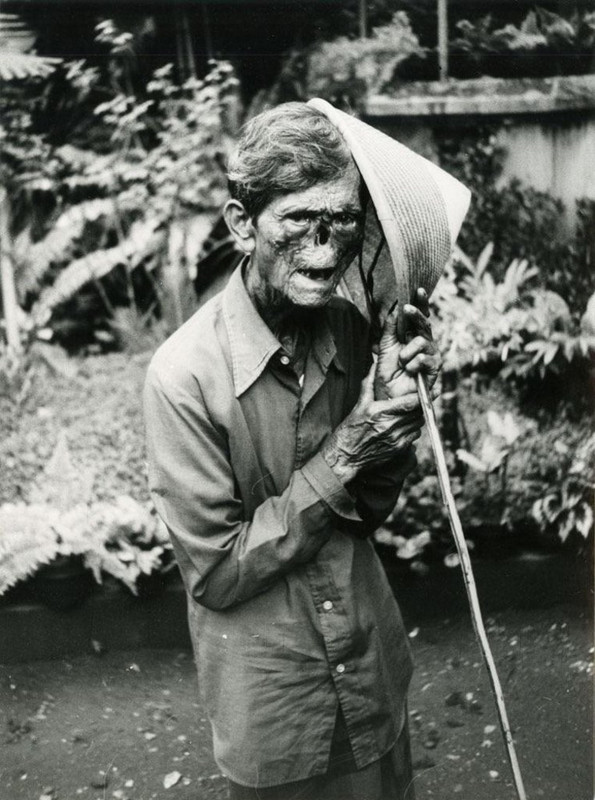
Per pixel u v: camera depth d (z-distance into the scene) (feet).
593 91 7.61
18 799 6.44
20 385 8.43
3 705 7.23
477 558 8.05
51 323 8.54
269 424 4.43
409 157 4.19
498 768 6.40
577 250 7.89
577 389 8.04
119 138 8.27
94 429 8.42
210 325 4.41
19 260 8.37
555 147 7.82
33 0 7.64
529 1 7.57
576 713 6.78
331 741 4.77
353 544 4.73
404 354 4.12
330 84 7.82
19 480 8.16
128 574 7.84
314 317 4.54
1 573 7.68
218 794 6.39
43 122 8.15
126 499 8.18
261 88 8.04
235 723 4.71
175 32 7.88
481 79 7.71
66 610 7.82
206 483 4.30
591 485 7.94
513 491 8.09
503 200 7.94
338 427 4.43
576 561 7.97
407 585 8.03
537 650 7.48
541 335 8.02
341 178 3.88
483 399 8.14
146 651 7.84
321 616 4.60
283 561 4.35
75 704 7.23
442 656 7.50
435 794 6.18
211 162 8.33
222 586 4.43
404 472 4.67
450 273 8.07
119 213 8.42
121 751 6.75
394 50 7.71
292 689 4.65
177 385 4.26
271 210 3.89
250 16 7.80
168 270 8.57
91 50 7.89
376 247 4.60
